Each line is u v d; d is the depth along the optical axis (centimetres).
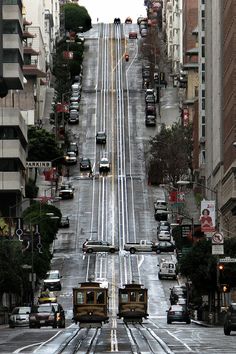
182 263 15700
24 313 14050
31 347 8000
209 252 15500
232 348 7756
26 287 17975
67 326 13912
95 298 13088
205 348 7750
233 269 15250
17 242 16675
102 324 13325
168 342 8581
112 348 7800
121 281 19888
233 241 15538
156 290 19150
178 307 14588
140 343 8438
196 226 19975
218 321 14138
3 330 12281
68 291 19025
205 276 15262
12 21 16162
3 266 16025
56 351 7456
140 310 14362
